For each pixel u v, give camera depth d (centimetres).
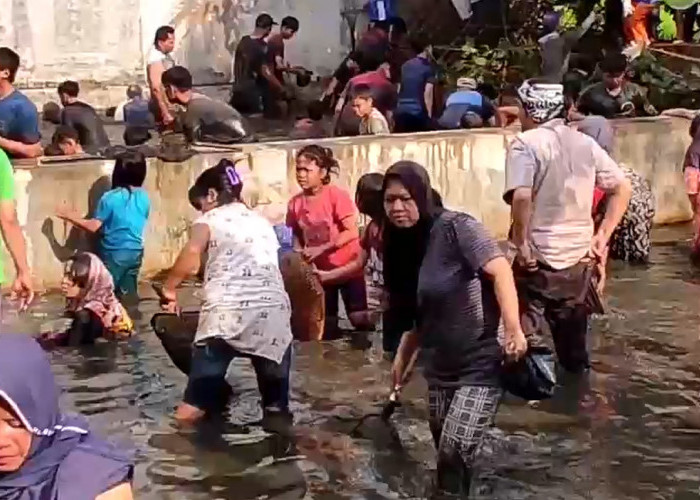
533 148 862
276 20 1947
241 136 1207
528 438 826
